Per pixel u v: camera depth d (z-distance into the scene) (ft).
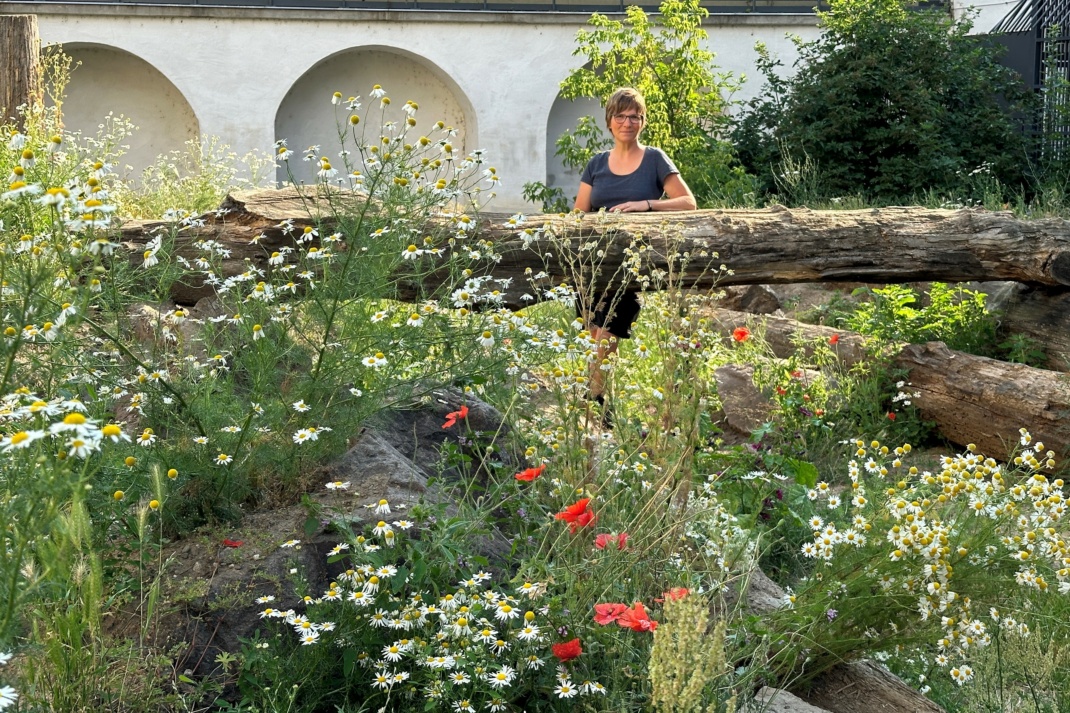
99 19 50.39
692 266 18.40
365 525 9.41
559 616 8.70
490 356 11.14
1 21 27.02
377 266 11.02
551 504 10.91
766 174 45.73
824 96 45.06
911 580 9.50
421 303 11.62
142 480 9.23
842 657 10.08
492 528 10.55
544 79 56.44
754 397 19.48
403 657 8.58
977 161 44.80
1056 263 19.74
